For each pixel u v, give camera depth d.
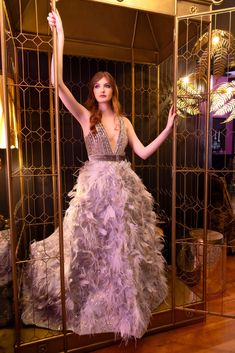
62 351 1.50
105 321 1.49
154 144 1.67
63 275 1.45
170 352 1.53
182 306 1.75
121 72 2.35
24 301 1.62
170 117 1.64
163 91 2.47
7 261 1.59
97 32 2.09
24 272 1.69
